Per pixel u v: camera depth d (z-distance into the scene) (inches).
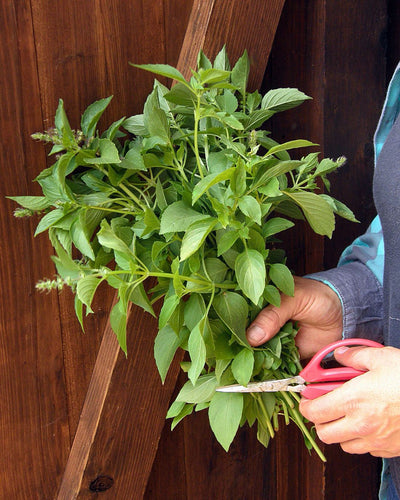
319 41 39.8
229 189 25.4
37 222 31.2
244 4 31.7
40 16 29.2
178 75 24.6
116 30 31.7
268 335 29.5
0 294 30.7
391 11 42.0
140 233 27.1
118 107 32.4
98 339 34.4
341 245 44.4
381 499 36.9
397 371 26.4
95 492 34.2
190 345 26.1
